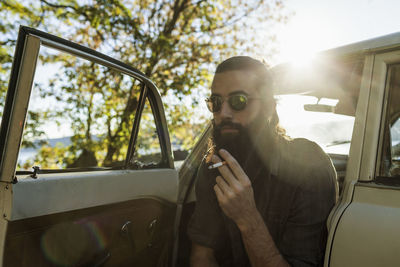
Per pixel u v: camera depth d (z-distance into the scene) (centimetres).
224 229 139
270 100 130
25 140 288
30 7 489
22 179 104
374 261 109
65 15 487
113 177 135
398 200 115
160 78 569
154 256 167
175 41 617
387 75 130
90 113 286
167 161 175
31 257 106
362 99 133
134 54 551
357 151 129
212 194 139
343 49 147
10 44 437
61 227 115
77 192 120
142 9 626
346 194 127
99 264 131
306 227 122
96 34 543
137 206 149
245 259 134
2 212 100
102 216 131
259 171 128
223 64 128
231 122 123
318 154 132
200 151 195
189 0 620
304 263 119
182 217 180
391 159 123
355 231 116
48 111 285
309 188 123
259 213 117
